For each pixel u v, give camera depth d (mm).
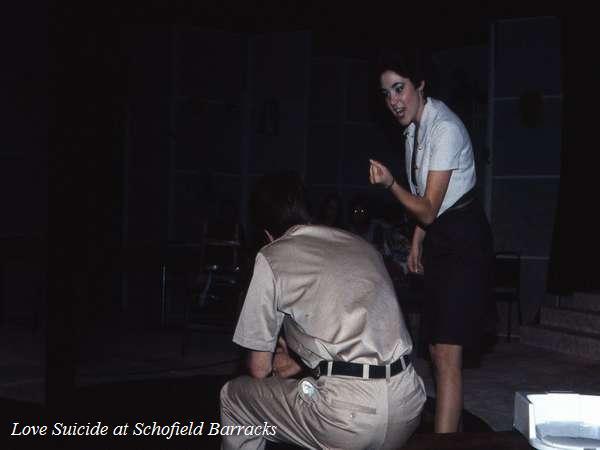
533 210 7086
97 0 7445
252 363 2207
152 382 4523
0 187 7199
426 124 2695
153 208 7926
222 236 6324
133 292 7938
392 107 2703
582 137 6488
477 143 8461
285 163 7988
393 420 2041
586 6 6387
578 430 2201
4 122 7246
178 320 7457
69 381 3057
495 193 7250
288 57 7969
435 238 2717
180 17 7809
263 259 2145
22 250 6398
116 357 5406
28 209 7363
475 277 2676
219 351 5773
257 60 8180
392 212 8797
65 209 2812
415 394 2100
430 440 2240
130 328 6883
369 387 2023
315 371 2098
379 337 2051
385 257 6852
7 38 7238
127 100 8031
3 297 7297
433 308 2727
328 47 8836
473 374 5090
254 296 2135
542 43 7027
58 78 2742
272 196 2279
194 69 7930
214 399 4059
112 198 8156
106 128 8016
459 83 8445
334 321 2051
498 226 7230
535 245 7078
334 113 9062
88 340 6121
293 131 7941
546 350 6168
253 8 7688
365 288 2096
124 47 7910
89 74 2809
